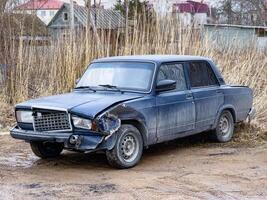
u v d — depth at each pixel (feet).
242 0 101.60
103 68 27.43
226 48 49.24
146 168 23.95
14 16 45.16
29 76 44.06
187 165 24.58
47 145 26.09
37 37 45.78
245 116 32.48
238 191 19.95
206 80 29.35
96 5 47.29
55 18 92.94
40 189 20.34
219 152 27.73
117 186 20.66
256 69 45.47
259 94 42.16
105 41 44.37
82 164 25.03
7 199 18.99
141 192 19.74
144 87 25.46
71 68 43.34
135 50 44.11
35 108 23.66
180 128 26.78
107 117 22.71
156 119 25.20
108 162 23.85
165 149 28.73
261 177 22.08
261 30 69.62
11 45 44.04
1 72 43.73
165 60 26.84
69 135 22.70
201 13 59.72
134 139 24.13
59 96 25.68
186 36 45.60
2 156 27.09
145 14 45.80
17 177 22.39
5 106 40.81
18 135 24.26
